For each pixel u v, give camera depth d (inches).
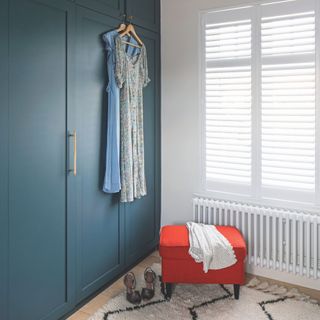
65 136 84.9
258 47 107.3
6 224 71.2
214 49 115.3
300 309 92.4
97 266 99.9
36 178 77.5
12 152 71.4
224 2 112.0
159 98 126.2
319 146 100.7
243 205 110.5
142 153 110.4
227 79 113.7
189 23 119.1
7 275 72.3
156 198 128.2
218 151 117.5
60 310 86.9
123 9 103.9
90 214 95.7
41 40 76.5
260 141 109.3
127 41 104.2
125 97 101.4
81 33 88.0
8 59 69.3
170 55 123.9
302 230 102.3
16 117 71.8
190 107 121.3
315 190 101.9
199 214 118.3
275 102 105.9
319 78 99.4
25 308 77.0
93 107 94.0
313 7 99.3
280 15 103.9
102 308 92.9
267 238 107.2
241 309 92.4
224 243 95.4
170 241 97.0
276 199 107.7
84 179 92.4
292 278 106.8
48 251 82.2
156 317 89.0
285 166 105.9
